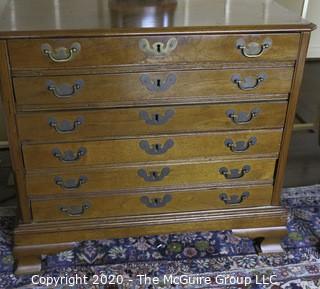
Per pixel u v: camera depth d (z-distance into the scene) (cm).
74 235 142
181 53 119
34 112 122
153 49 117
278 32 120
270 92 129
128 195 140
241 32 118
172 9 135
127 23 119
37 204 137
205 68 122
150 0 145
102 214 142
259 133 136
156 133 131
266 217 149
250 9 137
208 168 139
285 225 152
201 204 146
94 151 131
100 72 118
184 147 134
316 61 273
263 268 149
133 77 121
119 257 152
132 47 116
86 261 150
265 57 123
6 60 113
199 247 158
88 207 140
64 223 141
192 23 119
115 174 135
